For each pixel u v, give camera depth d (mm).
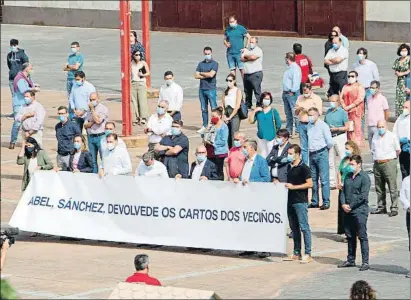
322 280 35344
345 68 61344
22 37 99438
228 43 67938
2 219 45219
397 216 43156
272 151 39594
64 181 41906
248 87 62312
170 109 53156
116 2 102312
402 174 43062
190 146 55938
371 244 39531
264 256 38906
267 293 34031
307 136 44719
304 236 37594
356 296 25531
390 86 69000
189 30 97625
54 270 37906
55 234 41906
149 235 40531
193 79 75688
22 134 56281
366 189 36000
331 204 44812
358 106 52125
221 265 37938
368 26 87875
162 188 40250
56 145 58406
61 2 105375
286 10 92000
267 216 38469
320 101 50125
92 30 102438
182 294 26391
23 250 41000
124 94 56875
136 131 59781
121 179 40906
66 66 64188
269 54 84312
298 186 37406
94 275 37219
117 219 41094
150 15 99438
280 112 63594
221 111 45312
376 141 43062
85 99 54281
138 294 26578
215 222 39375
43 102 70125
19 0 107812
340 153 46781
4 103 70750
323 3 90062
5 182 51375
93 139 49438
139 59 61094
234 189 38938
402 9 86125
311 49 85438
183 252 40000
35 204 42312
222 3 95438
